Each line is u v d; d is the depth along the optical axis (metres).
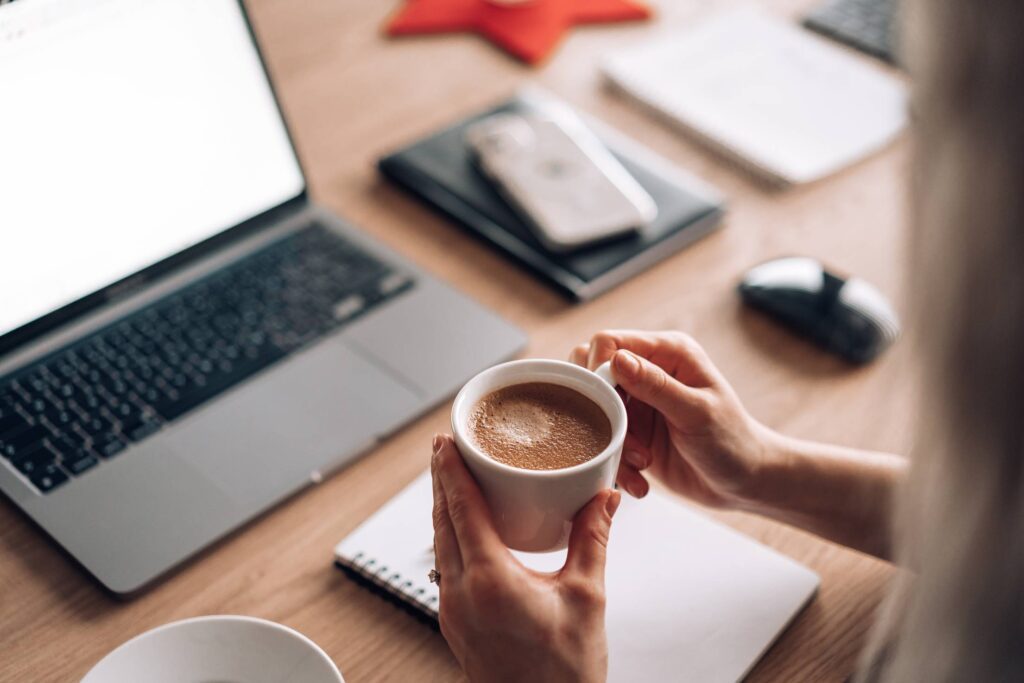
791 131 1.18
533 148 1.08
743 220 1.09
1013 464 0.41
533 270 0.98
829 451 0.74
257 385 0.84
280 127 0.98
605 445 0.57
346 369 0.86
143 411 0.80
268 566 0.72
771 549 0.73
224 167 0.94
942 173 0.40
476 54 1.34
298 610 0.69
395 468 0.80
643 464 0.71
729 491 0.74
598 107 1.24
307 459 0.78
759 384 0.89
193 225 0.93
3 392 0.81
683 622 0.67
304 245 0.98
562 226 0.99
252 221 0.97
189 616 0.69
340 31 1.38
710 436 0.69
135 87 0.86
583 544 0.56
